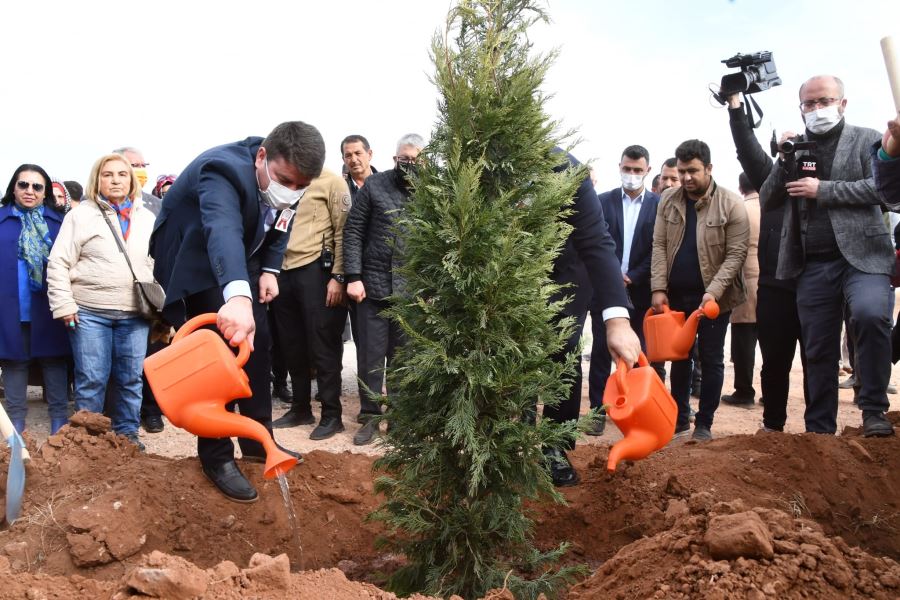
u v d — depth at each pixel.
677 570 2.35
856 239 4.64
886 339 4.55
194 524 3.67
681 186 6.29
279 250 4.22
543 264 2.86
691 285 6.24
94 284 5.42
